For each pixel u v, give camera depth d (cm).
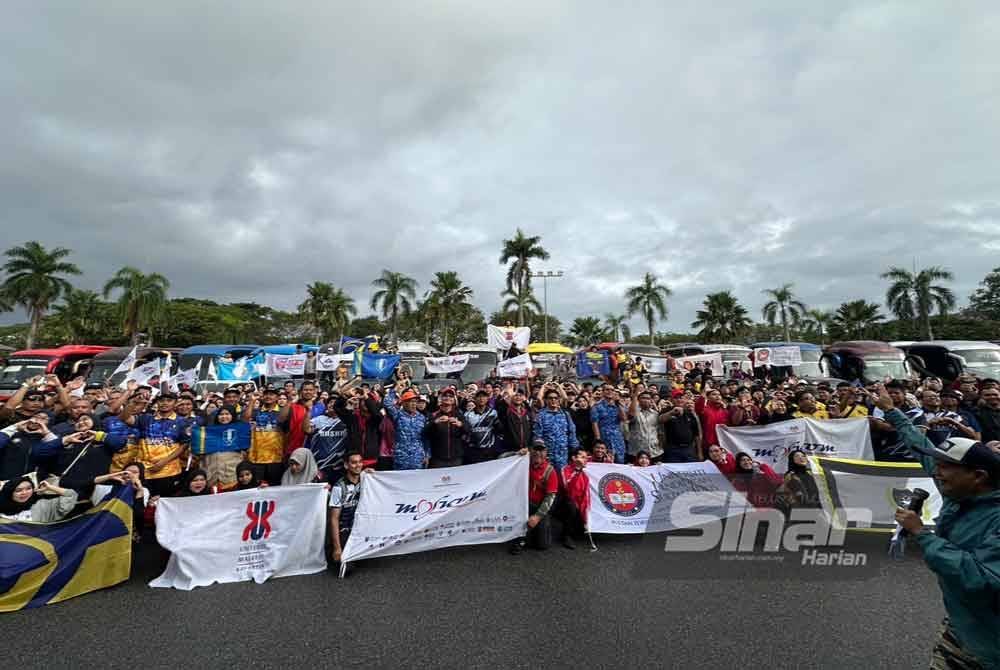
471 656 353
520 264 3975
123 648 370
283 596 458
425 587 474
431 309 4353
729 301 5234
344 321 5116
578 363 1291
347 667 342
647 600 440
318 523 526
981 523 229
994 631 218
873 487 586
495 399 787
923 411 703
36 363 1772
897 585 469
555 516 615
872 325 5269
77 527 474
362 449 654
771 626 393
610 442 746
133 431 621
